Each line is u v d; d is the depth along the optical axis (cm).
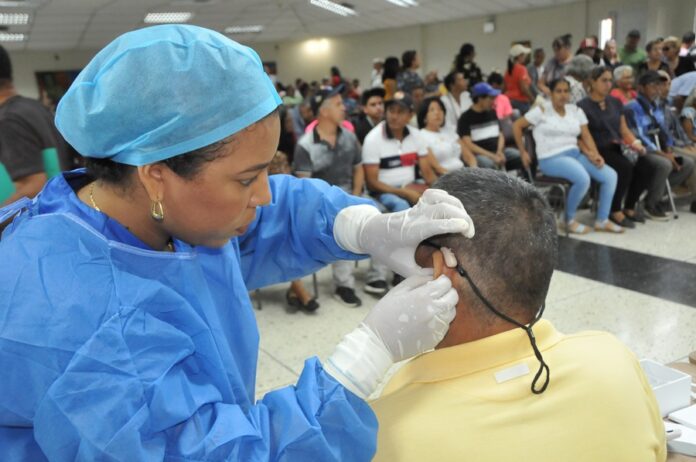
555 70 632
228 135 64
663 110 489
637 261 369
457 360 85
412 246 86
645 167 445
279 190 107
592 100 444
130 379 61
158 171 66
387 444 83
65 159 222
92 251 67
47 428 58
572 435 79
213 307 81
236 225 71
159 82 63
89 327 62
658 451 85
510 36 1301
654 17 640
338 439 70
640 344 266
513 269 80
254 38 1764
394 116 367
